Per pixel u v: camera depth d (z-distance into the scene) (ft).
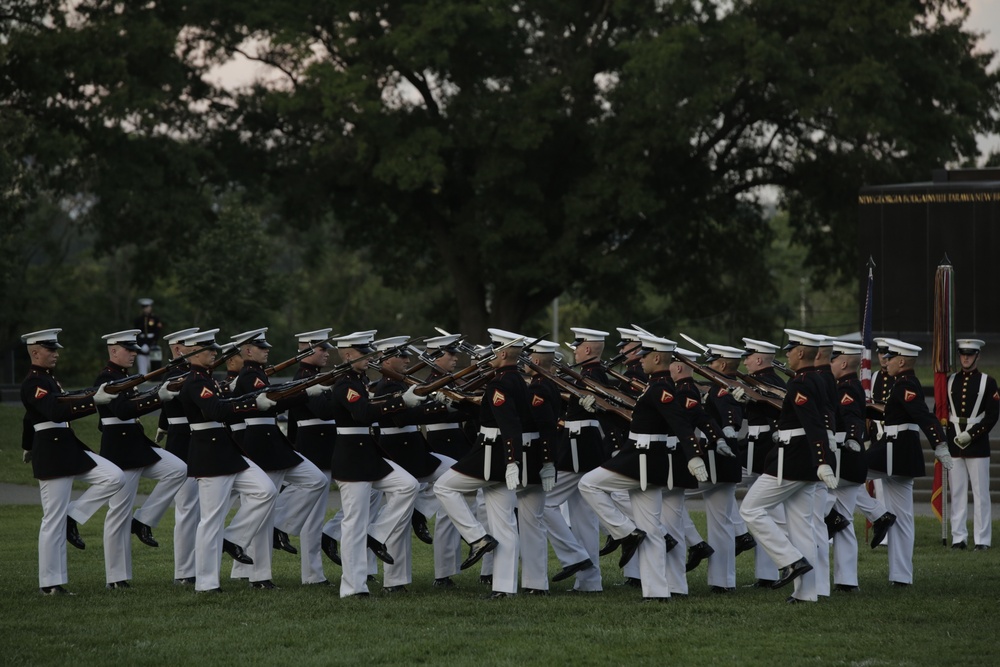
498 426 74.02
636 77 229.45
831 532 78.74
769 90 247.09
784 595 77.41
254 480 78.07
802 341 73.00
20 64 233.76
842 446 76.95
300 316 470.80
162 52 240.94
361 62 246.06
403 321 462.19
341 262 459.73
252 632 66.08
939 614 69.82
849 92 232.12
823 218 278.87
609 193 238.07
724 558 79.66
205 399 76.23
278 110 242.99
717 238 287.69
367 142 243.19
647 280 292.20
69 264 449.06
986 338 198.90
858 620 68.44
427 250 317.22
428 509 86.79
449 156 261.44
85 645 63.31
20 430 172.65
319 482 82.12
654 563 74.69
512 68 254.68
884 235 205.87
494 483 75.87
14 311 374.02
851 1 234.79
